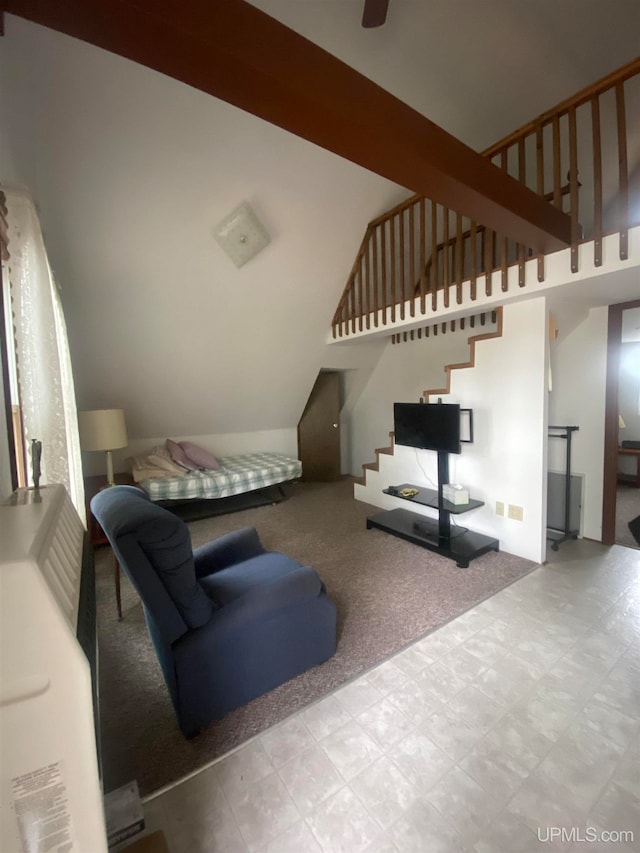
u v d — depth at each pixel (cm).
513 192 192
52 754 63
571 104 217
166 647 148
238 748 147
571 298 284
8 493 137
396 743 147
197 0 100
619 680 176
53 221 250
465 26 227
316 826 120
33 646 60
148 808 126
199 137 241
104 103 210
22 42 178
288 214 315
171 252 299
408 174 161
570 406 338
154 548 140
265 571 204
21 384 163
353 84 130
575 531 340
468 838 115
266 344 427
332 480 589
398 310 357
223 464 475
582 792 128
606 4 224
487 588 258
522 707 162
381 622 223
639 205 364
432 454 376
